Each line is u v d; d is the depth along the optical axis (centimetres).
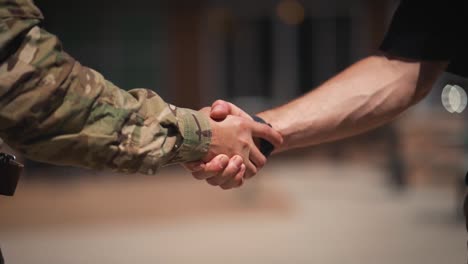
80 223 975
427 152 1343
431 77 288
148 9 1975
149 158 224
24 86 199
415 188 1310
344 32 1972
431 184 1333
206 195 1213
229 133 266
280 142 283
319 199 1197
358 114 291
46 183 1387
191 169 259
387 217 1016
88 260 753
